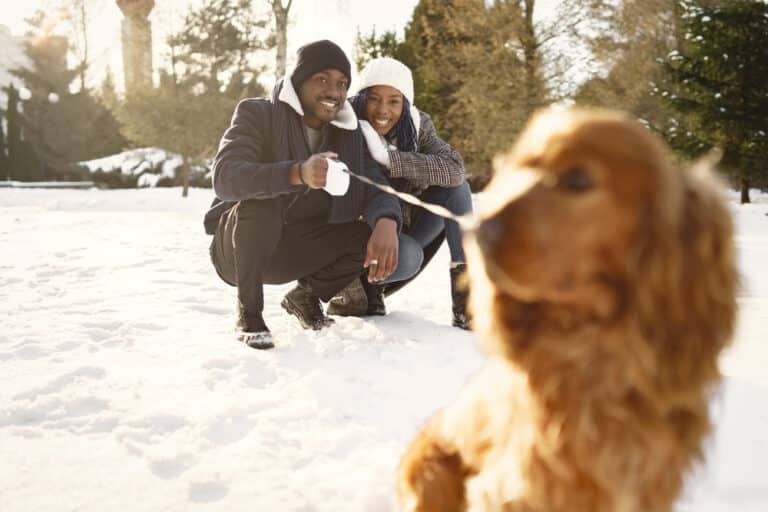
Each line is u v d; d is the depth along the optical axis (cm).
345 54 315
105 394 239
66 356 290
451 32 1830
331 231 330
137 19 2128
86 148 3138
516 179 126
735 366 277
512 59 1691
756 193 2298
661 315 122
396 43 2228
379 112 351
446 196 358
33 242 733
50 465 182
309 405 230
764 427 212
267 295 439
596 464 125
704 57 1380
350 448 198
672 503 133
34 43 3042
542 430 128
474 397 148
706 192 125
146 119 2019
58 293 439
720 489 172
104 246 705
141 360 284
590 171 120
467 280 148
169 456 185
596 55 1614
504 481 131
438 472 150
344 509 162
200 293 447
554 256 119
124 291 448
